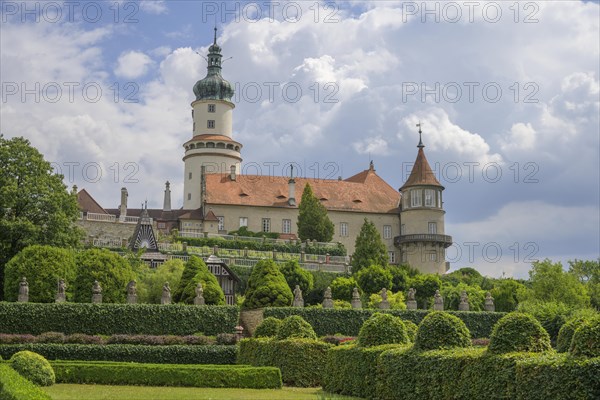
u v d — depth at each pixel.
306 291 76.44
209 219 106.94
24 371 29.91
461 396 21.34
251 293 61.09
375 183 120.50
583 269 87.19
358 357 27.62
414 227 110.62
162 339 45.47
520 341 20.44
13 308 48.06
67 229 67.69
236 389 30.55
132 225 98.44
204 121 123.44
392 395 24.94
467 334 24.36
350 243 112.94
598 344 17.45
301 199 107.19
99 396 26.39
